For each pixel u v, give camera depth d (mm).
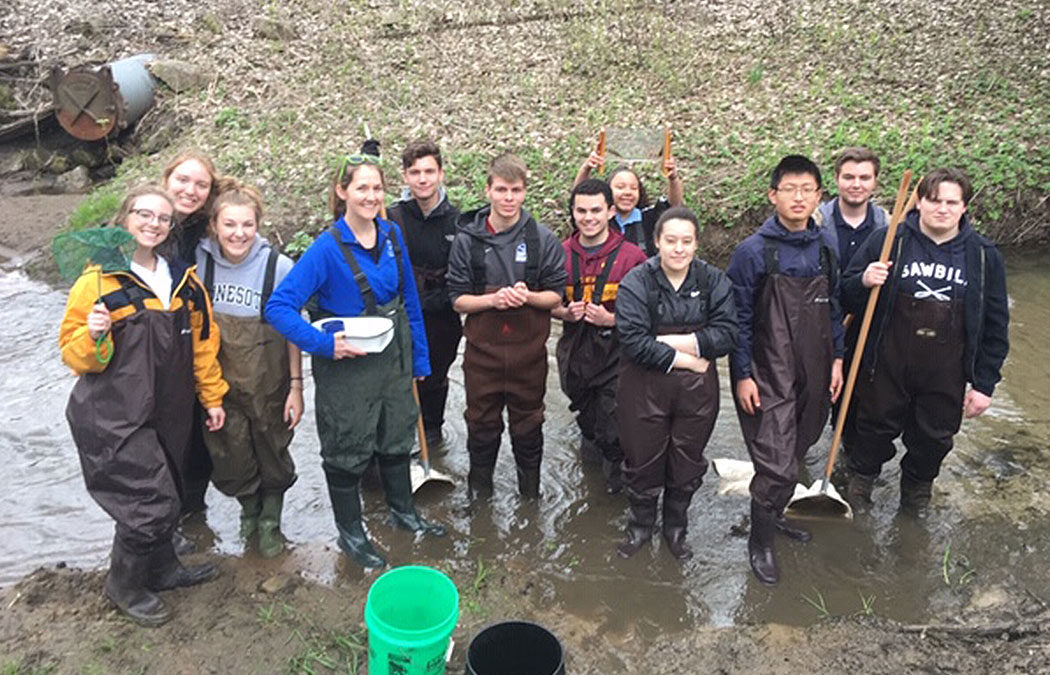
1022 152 8617
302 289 3615
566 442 5277
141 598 3543
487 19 13281
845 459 5020
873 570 4066
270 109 10734
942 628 3605
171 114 10750
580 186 4262
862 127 9602
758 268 3848
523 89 11320
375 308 3770
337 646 3465
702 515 4508
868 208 4699
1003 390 5777
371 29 12867
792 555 4168
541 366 4301
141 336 3254
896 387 4145
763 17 13203
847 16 12859
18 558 4094
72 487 4695
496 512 4543
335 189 3922
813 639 3553
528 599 3846
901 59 11398
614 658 3484
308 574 3959
